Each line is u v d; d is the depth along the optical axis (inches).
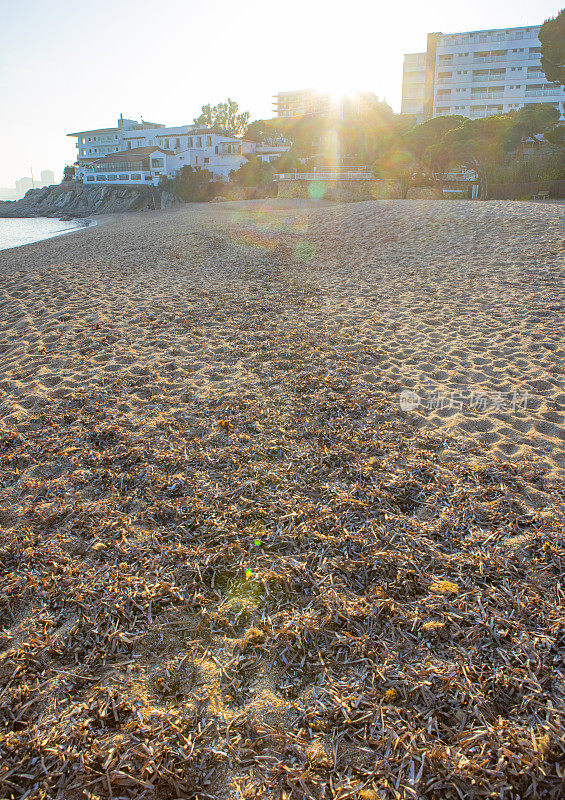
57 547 141.4
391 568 133.0
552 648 109.6
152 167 2780.5
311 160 2027.6
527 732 92.8
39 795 84.1
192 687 103.3
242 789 85.6
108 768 87.7
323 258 593.3
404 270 501.7
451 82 2359.7
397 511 156.0
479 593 124.5
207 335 325.7
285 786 86.0
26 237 1412.4
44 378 260.5
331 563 134.0
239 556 136.6
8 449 192.9
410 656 108.7
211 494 163.0
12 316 375.6
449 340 310.0
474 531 146.9
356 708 97.9
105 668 107.3
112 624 116.6
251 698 100.9
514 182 1403.8
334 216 893.2
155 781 86.5
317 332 330.0
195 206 1971.0
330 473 175.9
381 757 89.7
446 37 2336.4
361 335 324.2
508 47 2256.4
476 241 578.2
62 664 108.4
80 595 124.6
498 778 86.1
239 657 109.4
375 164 1678.2
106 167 2965.1
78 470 177.8
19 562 136.1
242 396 237.9
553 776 86.2
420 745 91.1
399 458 183.3
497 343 300.2
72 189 3179.1
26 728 95.0
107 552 138.9
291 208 1378.0
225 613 119.8
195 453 187.2
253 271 535.5
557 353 279.9
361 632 114.4
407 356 288.0
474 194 1445.6
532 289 402.6
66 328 340.5
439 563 134.9
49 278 501.7
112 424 209.9
